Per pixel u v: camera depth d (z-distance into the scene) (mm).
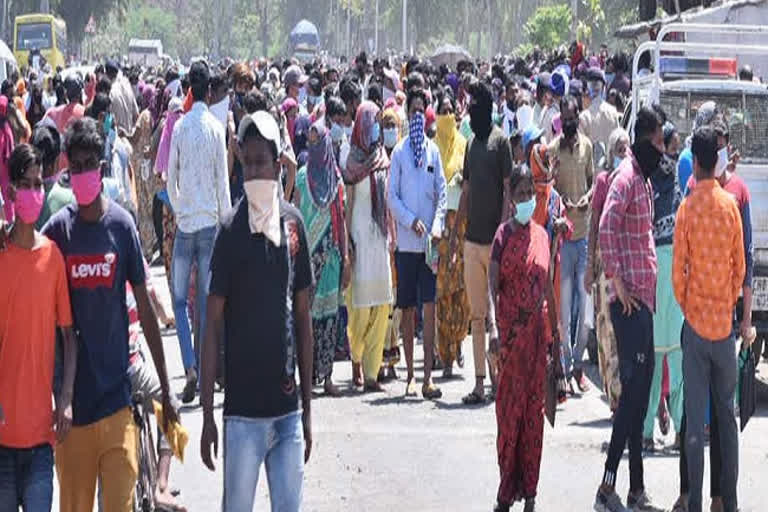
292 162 30094
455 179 29734
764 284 27703
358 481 21938
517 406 19984
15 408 15539
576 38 143500
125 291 16328
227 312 14945
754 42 48062
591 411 26938
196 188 26688
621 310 20469
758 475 22516
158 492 18125
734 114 29266
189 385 26672
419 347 33375
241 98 31031
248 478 14898
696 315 19656
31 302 15555
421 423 25656
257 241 14844
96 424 15992
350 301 28281
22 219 15516
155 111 50312
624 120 32344
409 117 28203
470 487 21688
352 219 27969
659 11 65625
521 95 42844
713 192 19672
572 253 28422
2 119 29594
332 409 26734
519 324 20031
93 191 15781
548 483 21969
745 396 20781
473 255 26703
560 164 28906
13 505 15672
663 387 24406
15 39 164625
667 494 21344
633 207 20562
